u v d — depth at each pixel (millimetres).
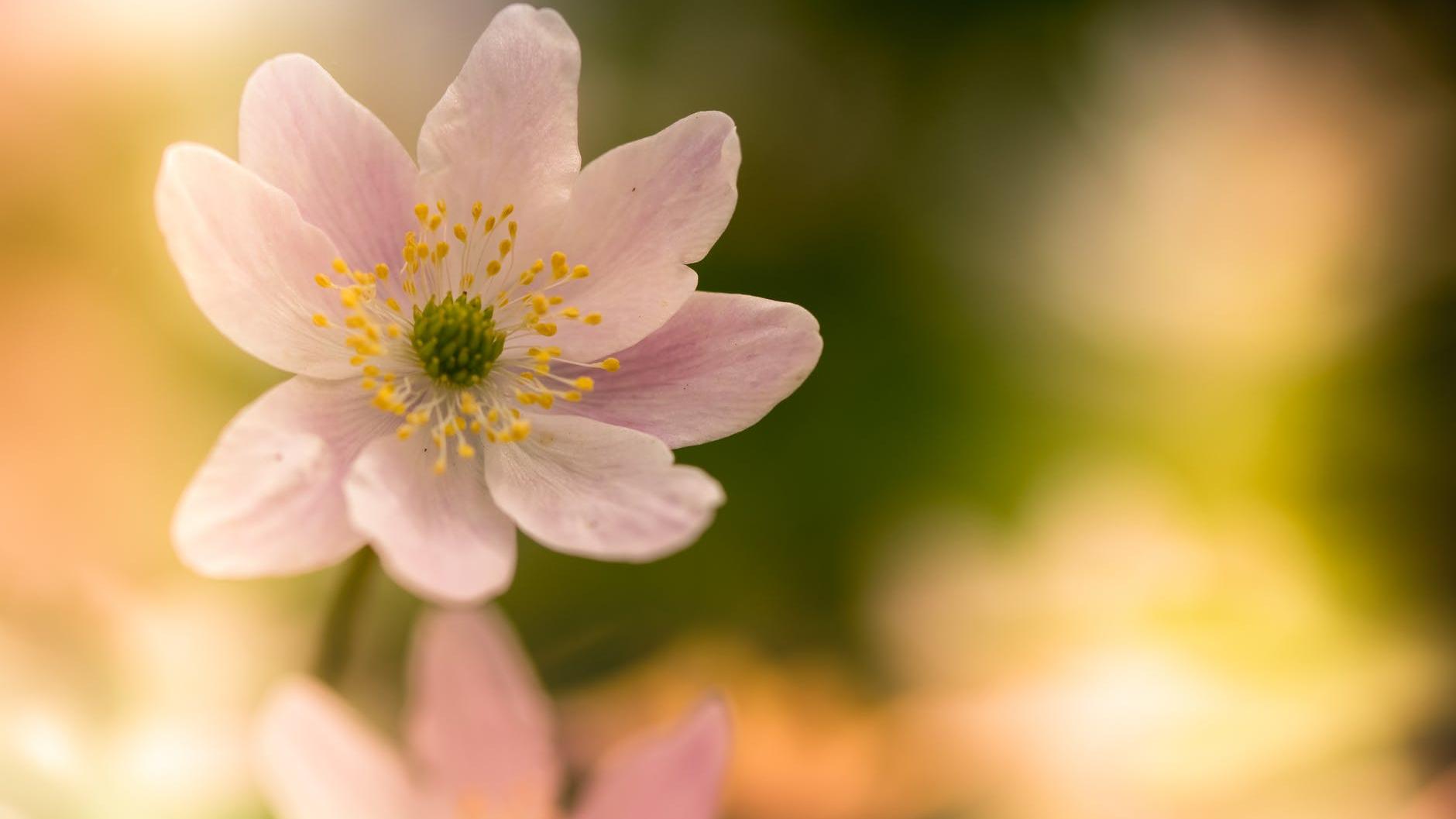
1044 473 281
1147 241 282
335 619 223
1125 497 277
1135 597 271
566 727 259
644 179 227
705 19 301
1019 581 273
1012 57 307
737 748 254
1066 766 260
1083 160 289
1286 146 282
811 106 300
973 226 291
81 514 252
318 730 217
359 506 217
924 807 256
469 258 228
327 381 223
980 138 296
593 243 228
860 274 291
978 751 260
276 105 223
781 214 295
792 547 277
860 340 287
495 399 228
